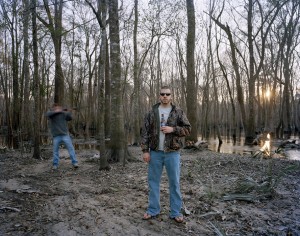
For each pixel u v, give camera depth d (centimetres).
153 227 360
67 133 741
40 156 908
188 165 802
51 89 2547
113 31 826
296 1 2333
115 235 338
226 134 3253
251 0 2045
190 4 1308
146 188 537
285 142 1698
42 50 1900
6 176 638
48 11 1011
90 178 627
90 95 2408
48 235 337
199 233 345
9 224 365
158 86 2711
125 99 2903
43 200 464
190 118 1291
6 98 2247
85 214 401
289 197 487
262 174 664
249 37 2048
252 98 2008
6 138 1970
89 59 2436
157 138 375
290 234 344
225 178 618
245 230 355
